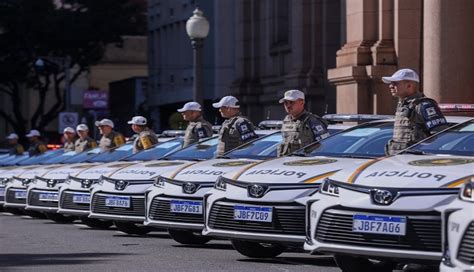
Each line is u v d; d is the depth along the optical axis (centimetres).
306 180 1270
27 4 6594
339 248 1100
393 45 2841
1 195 2541
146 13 7375
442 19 2559
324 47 4062
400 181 1077
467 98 2561
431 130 1290
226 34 5578
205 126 1939
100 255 1488
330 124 1662
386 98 2836
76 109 6781
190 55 5975
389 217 1059
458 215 938
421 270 1167
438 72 2569
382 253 1064
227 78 5584
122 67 8450
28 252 1552
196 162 1611
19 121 7025
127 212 1730
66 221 2206
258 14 4706
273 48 4522
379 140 1378
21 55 6681
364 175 1117
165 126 6631
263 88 4644
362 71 2859
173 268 1318
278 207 1266
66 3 6919
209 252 1512
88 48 6781
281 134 1589
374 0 2891
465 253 925
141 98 6888
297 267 1315
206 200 1364
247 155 1570
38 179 2202
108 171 1920
